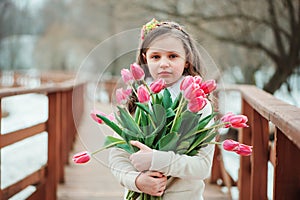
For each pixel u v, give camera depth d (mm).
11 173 5047
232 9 9531
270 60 9984
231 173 4191
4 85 18625
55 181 3652
